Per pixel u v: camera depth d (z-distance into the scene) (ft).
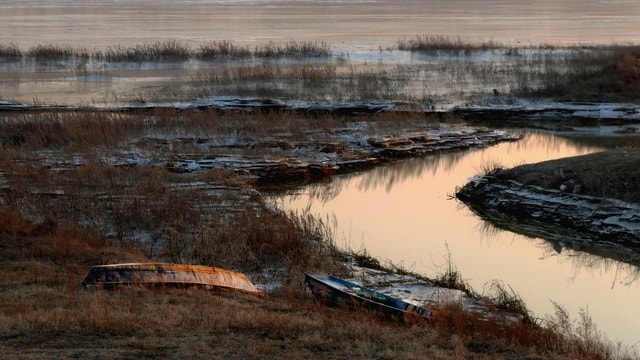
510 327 57.88
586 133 165.78
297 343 49.26
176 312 54.08
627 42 307.99
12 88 197.06
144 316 52.47
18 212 88.84
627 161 110.42
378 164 138.72
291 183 125.59
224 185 111.45
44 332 48.34
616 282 83.61
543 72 216.54
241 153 134.82
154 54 247.50
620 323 71.56
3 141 134.00
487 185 116.88
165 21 431.43
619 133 164.96
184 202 95.45
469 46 279.28
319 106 173.06
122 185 108.06
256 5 619.67
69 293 59.11
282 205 110.42
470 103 183.83
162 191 105.09
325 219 104.63
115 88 196.95
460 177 130.62
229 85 196.75
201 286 63.52
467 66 235.20
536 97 191.21
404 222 104.63
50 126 138.31
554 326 60.95
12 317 50.98
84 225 89.51
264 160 129.59
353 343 50.08
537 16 508.12
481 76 217.77
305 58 255.70
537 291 79.97
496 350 52.49
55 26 390.01
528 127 173.17
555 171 112.27
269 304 61.16
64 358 43.75
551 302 74.02
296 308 60.13
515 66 233.96
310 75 202.59
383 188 124.06
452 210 111.75
